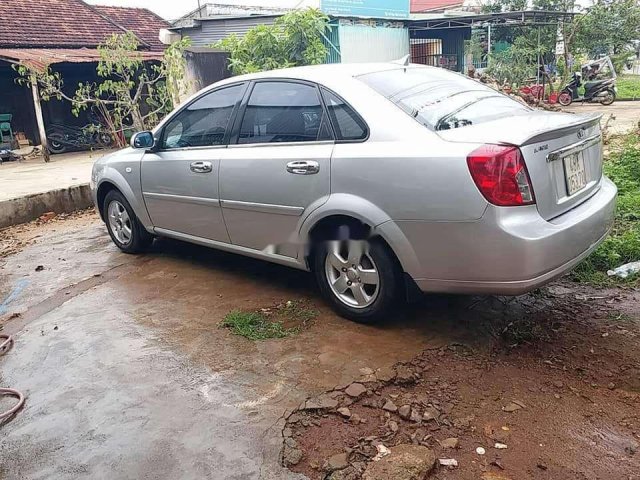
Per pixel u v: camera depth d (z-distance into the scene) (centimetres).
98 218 737
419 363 302
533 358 305
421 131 307
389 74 366
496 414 259
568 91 1862
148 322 377
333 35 1541
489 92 391
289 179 355
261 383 292
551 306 368
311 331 347
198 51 1334
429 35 1984
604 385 278
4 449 256
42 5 1702
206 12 1903
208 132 422
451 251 294
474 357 307
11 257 567
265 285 430
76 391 298
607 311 356
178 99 1312
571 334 330
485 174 276
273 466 231
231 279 449
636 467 224
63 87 1520
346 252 346
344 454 235
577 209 314
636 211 517
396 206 305
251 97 395
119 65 1263
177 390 291
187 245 554
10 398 299
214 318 376
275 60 1380
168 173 448
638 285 390
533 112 366
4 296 452
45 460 246
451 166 284
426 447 237
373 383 284
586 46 2191
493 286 289
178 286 441
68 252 568
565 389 276
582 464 226
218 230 424
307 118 355
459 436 246
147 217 490
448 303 376
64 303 424
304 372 299
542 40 2053
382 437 246
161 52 1675
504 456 233
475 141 286
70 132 1488
